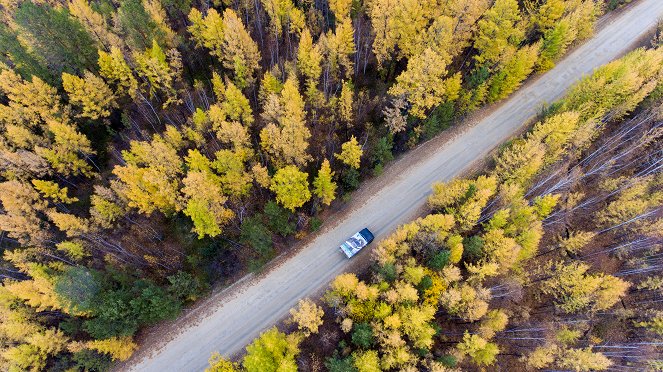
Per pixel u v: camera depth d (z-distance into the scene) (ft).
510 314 182.19
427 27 246.06
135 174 181.57
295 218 202.49
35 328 171.32
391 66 247.91
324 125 233.14
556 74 264.52
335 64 231.71
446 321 183.93
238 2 262.26
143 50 223.71
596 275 186.39
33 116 209.36
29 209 185.47
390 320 153.07
